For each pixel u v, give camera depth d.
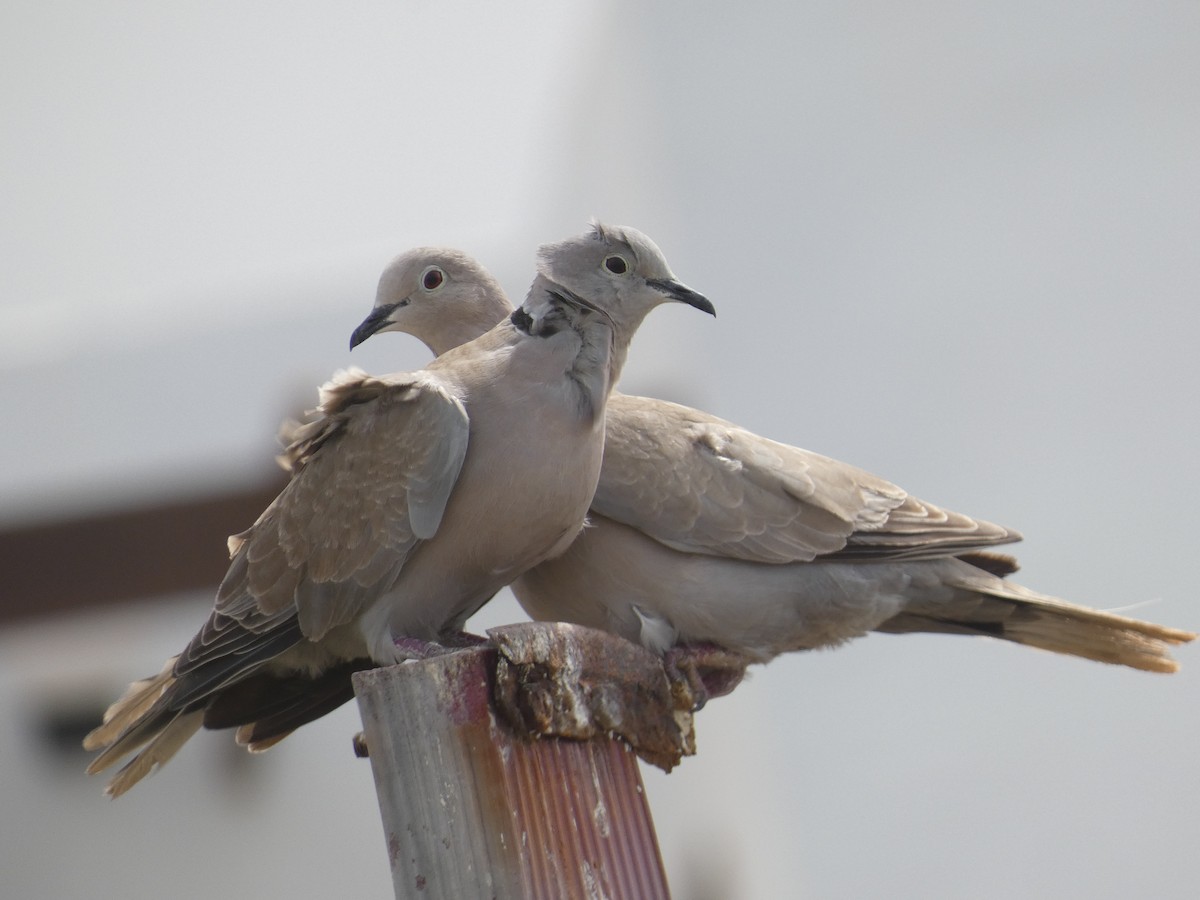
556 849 5.67
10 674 15.62
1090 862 14.23
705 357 14.73
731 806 14.62
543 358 7.09
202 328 11.30
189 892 15.41
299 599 7.21
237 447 11.07
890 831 14.59
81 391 11.19
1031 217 15.03
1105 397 14.80
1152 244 14.88
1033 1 15.16
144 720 7.31
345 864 15.32
